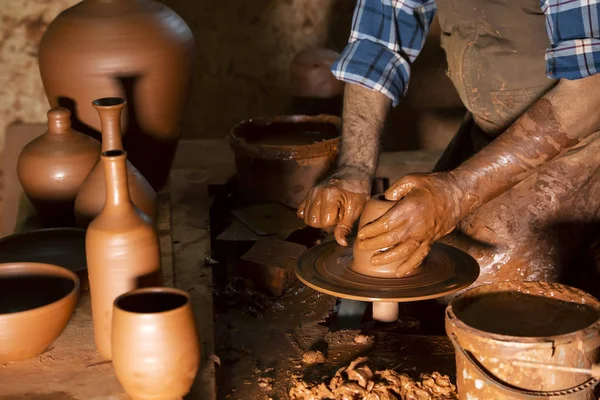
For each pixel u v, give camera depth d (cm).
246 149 302
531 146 196
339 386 179
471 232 257
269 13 446
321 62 382
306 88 384
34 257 222
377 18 248
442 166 290
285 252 263
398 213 188
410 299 188
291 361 207
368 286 195
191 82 280
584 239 257
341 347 208
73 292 182
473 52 249
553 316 169
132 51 257
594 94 190
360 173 230
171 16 274
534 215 251
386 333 214
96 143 254
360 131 240
